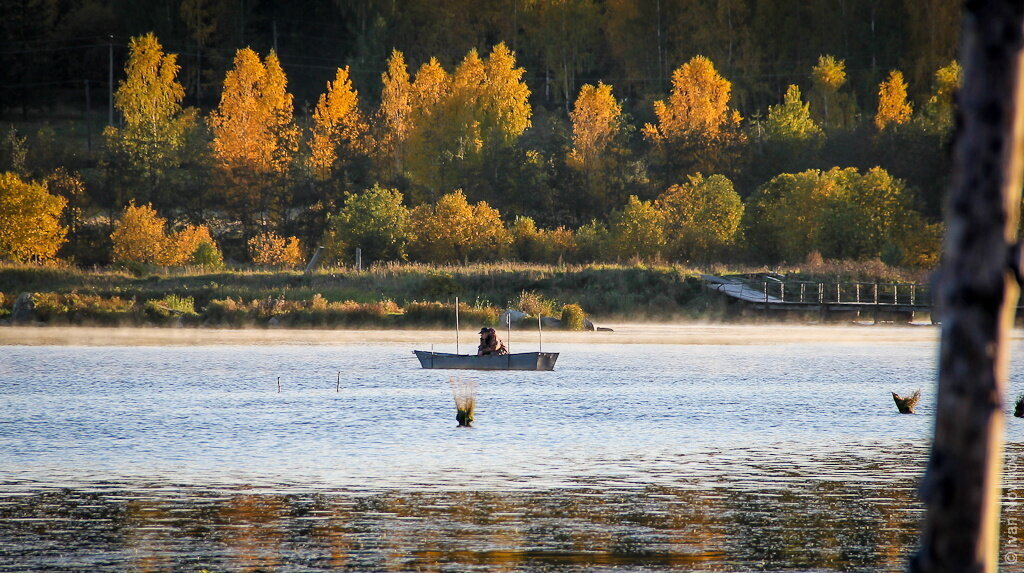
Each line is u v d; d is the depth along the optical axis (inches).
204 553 2508.6
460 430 4404.5
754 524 2802.7
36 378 6368.1
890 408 5211.6
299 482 3294.8
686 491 3201.3
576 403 5339.6
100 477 3363.7
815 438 4237.2
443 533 2694.4
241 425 4512.8
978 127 1050.1
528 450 3917.3
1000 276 1053.8
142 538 2635.3
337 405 5206.7
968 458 1073.5
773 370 7180.1
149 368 7022.6
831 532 2733.8
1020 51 1036.5
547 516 2874.0
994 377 1062.4
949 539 1088.2
